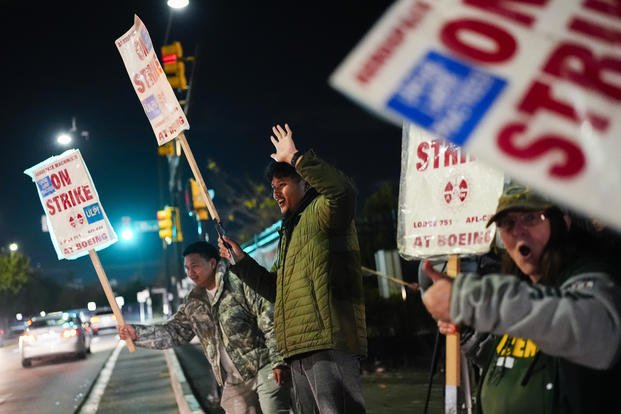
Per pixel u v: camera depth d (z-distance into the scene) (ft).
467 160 10.85
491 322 6.72
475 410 8.98
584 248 7.68
